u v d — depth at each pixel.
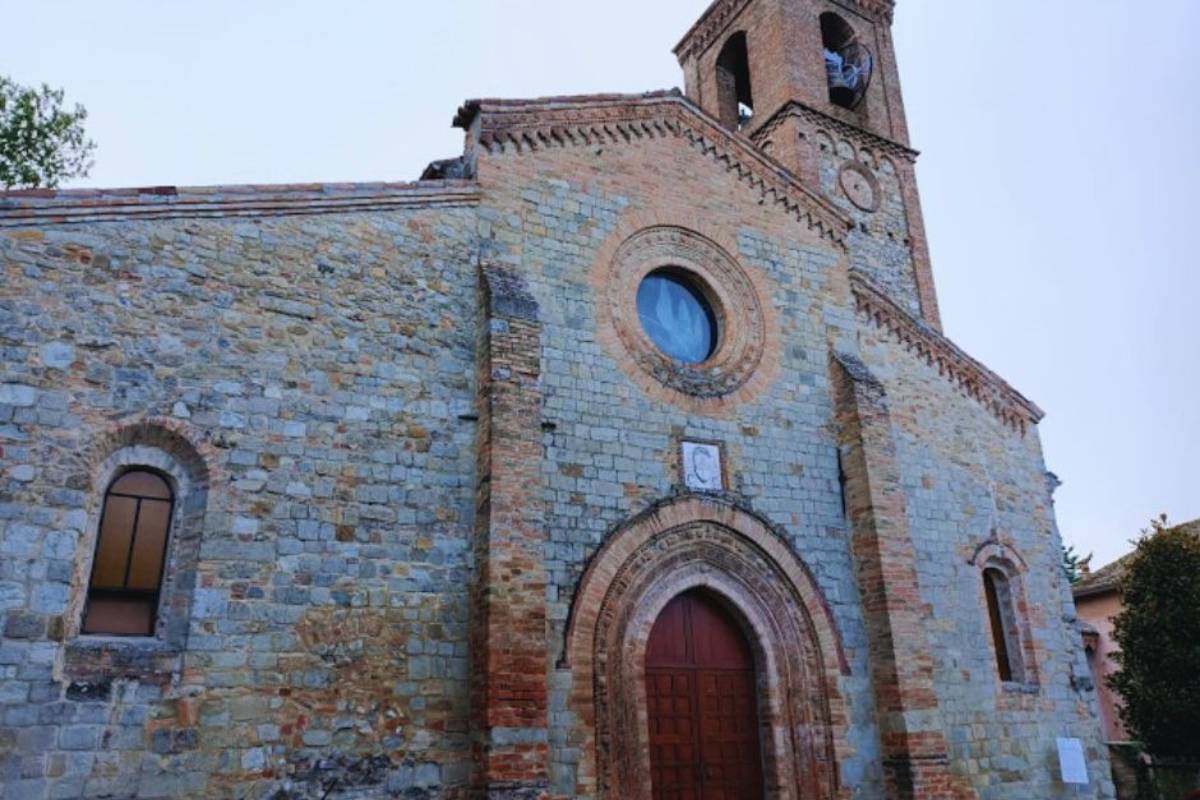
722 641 16.58
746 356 18.25
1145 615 23.98
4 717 10.48
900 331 20.75
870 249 26.78
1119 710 26.00
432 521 13.87
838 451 18.55
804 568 17.17
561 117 17.58
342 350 14.02
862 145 28.09
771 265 19.34
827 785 15.95
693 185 18.92
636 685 14.95
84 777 10.73
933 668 18.16
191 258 13.21
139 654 11.41
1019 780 18.33
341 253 14.50
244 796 11.52
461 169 16.69
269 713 11.95
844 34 30.48
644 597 15.60
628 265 17.56
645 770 14.54
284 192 14.19
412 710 12.89
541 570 13.83
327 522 13.10
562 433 15.50
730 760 15.89
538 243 16.52
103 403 12.02
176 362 12.70
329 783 12.08
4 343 11.60
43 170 28.06
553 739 13.66
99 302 12.36
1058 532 21.72
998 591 20.44
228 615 12.04
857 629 17.30
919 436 20.08
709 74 30.53
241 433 12.86
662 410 16.70
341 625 12.76
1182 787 22.88
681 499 16.25
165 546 12.20
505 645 13.12
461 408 14.71
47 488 11.39
